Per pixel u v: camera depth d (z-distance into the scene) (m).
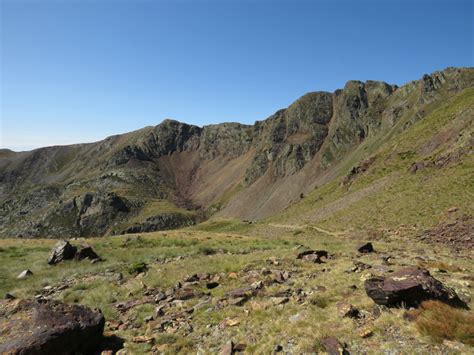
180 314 14.90
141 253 33.34
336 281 16.95
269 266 22.78
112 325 14.28
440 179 61.72
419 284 12.45
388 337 10.41
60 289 21.03
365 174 115.88
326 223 75.94
